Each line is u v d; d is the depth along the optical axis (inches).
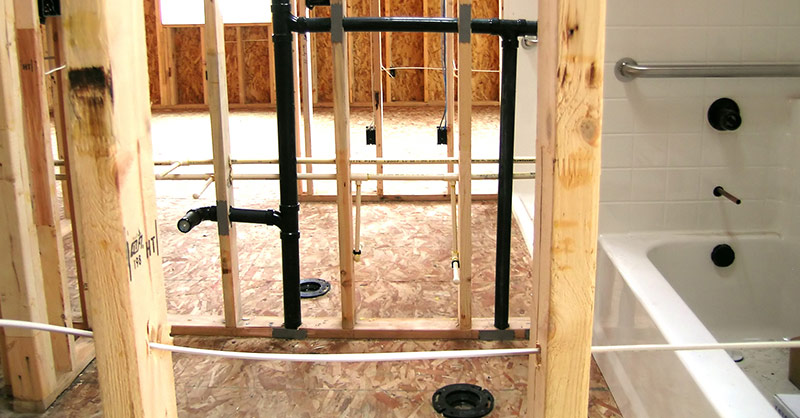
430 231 139.4
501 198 89.6
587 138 34.3
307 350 91.9
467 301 93.5
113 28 32.4
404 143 231.0
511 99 85.7
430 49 332.5
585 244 35.7
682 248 95.6
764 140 94.4
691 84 92.3
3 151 71.2
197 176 98.3
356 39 338.0
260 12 340.5
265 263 123.0
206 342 94.5
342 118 86.7
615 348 44.4
